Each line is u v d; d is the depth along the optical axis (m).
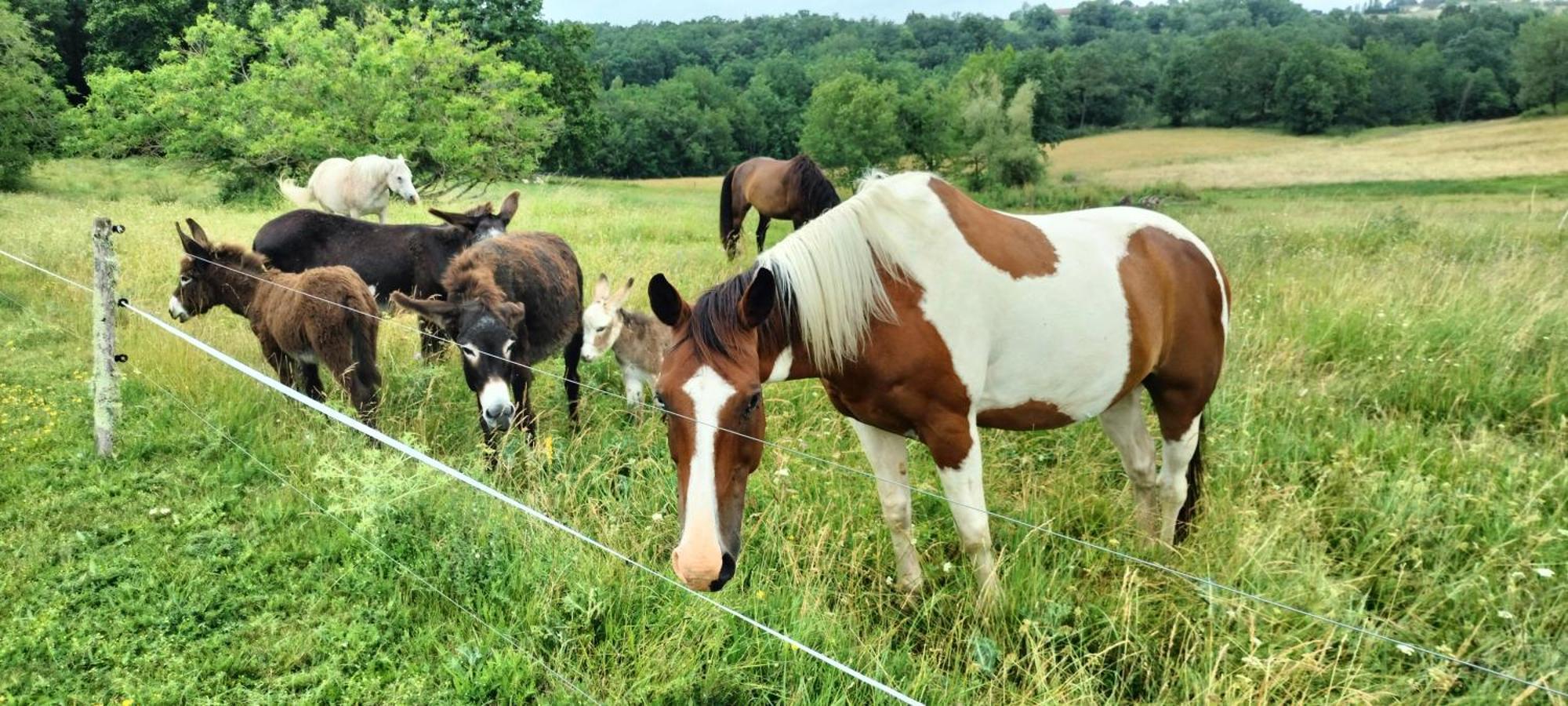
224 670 3.31
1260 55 84.69
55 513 4.36
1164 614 3.41
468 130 18.23
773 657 3.25
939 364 3.25
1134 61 93.31
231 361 4.08
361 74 17.81
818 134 56.69
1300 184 51.25
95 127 21.89
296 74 17.70
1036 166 50.53
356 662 3.37
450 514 4.09
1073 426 5.18
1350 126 79.75
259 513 4.37
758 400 2.83
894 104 54.38
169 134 20.34
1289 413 5.25
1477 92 79.88
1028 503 4.33
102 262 4.77
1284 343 6.29
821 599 3.53
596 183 56.81
